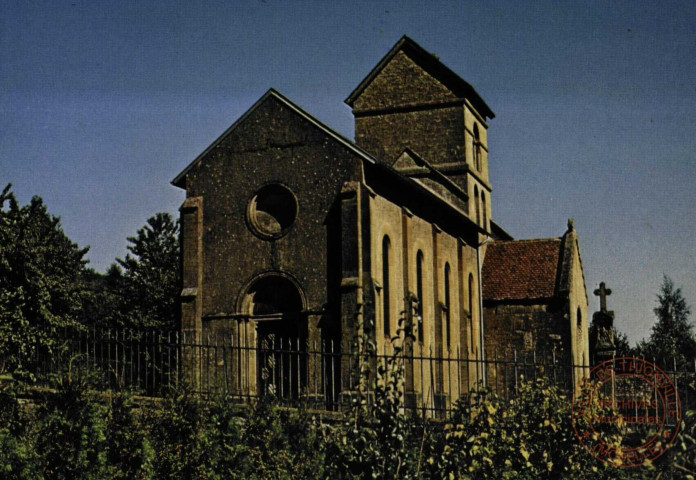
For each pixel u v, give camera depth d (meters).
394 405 16.05
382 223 34.34
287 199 34.50
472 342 45.53
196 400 18.84
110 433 18.56
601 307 41.88
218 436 18.55
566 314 45.56
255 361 32.56
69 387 18.53
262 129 34.84
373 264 32.75
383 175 34.66
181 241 35.25
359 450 15.88
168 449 18.45
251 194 34.59
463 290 44.22
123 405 18.78
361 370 16.50
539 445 17.41
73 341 23.33
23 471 17.92
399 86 50.41
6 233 40.91
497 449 16.97
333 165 33.56
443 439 16.88
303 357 32.88
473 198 49.88
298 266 33.47
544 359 45.41
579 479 17.25
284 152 34.38
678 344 75.31
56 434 18.14
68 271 53.50
